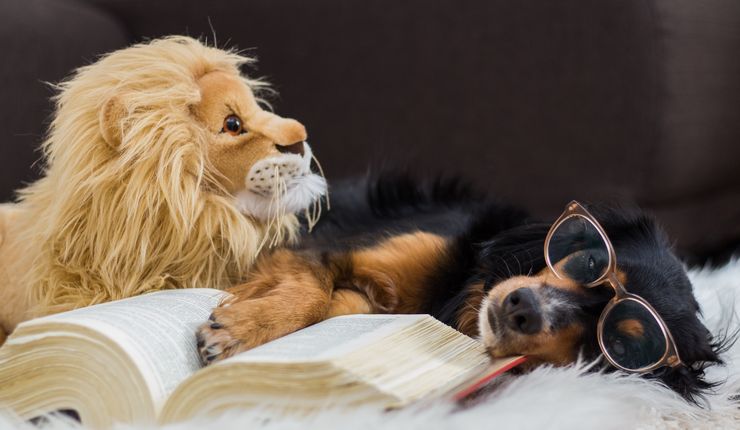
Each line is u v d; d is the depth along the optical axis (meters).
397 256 1.69
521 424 1.08
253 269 1.49
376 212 2.04
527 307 1.38
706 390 1.43
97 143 1.33
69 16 2.40
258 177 1.40
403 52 2.64
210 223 1.37
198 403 1.02
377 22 2.65
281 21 2.71
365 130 2.71
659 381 1.38
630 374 1.38
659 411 1.29
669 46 2.36
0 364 1.13
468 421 1.04
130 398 1.05
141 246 1.33
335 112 2.73
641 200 2.46
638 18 2.35
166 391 1.06
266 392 0.99
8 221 1.50
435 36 2.61
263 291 1.43
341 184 2.25
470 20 2.57
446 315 1.68
